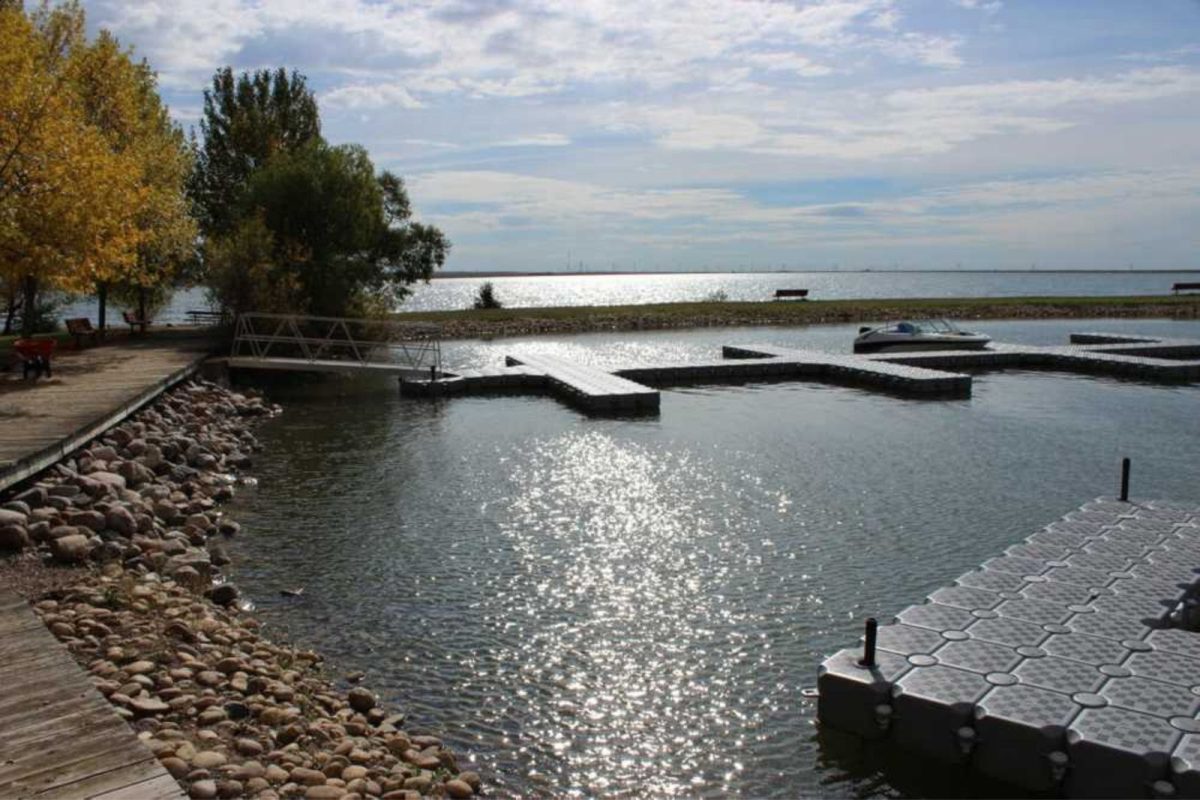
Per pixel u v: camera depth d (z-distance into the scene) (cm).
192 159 3831
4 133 1888
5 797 550
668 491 1686
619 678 948
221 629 979
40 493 1277
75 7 3011
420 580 1223
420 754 778
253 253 3400
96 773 581
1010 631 923
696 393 2981
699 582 1216
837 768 795
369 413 2581
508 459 1966
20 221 1923
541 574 1248
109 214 2080
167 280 3956
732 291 19612
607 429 2323
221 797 633
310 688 880
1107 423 2386
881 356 3559
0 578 1042
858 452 2028
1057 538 1217
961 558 1307
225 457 1912
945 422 2416
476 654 1001
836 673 834
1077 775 722
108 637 885
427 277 4778
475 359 4028
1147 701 777
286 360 2927
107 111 3069
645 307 6700
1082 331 5434
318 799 652
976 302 7275
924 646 890
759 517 1516
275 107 4750
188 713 754
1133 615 962
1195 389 3022
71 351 3003
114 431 1719
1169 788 684
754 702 901
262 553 1330
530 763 791
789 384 3177
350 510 1562
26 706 673
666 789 760
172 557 1228
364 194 3772
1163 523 1277
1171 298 7769
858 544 1371
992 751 757
